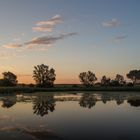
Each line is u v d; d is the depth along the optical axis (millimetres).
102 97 59594
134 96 63750
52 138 18797
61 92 85812
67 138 18859
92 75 123750
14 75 116688
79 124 23969
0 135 19484
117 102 46781
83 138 18859
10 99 52656
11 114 30500
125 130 21391
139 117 28234
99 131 21047
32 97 58562
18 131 20812
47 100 50031
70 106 39438
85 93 79375
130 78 139000
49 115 29672
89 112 32344
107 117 28219
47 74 113312
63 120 26281
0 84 113500
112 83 126188
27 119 26812
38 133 20188
